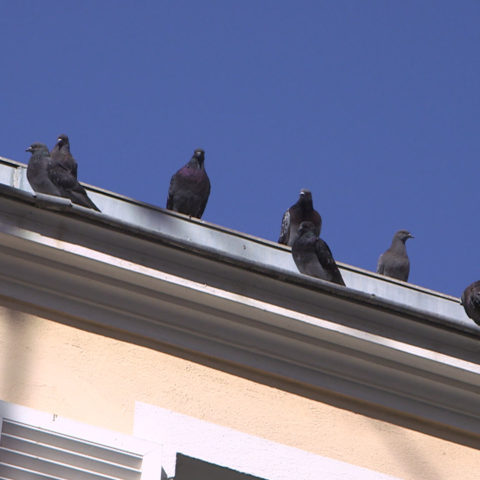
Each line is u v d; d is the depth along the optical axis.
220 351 11.22
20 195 10.81
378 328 11.62
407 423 11.62
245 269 11.27
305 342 11.45
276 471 10.82
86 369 10.67
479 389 11.82
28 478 9.84
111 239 11.05
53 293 10.91
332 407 11.41
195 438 10.67
